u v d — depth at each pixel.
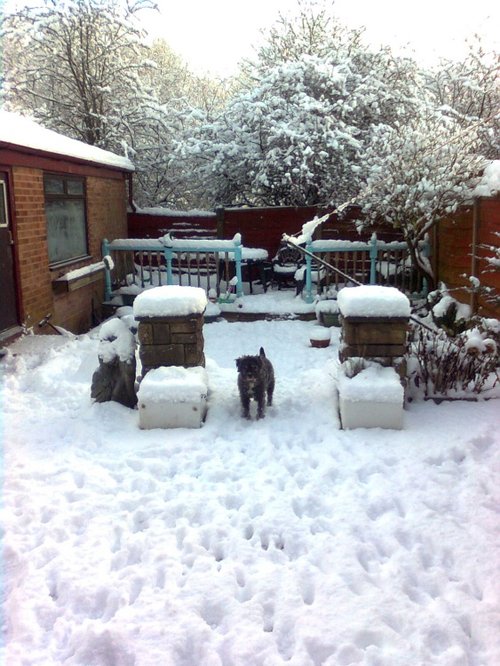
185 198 17.69
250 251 11.19
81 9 14.80
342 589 2.85
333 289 10.77
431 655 2.45
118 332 5.38
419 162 8.73
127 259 12.36
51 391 5.76
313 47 14.80
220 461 4.30
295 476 4.04
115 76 15.93
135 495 3.80
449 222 9.57
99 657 2.49
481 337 5.69
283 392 5.83
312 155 12.84
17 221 7.74
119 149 16.11
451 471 4.03
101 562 3.11
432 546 3.22
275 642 2.56
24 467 4.19
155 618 2.69
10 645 2.55
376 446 4.46
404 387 5.16
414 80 14.21
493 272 7.41
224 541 3.29
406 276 11.06
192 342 5.23
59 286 8.98
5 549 3.20
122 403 5.39
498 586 2.86
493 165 7.94
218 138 14.33
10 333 7.39
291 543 3.27
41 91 16.75
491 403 5.29
